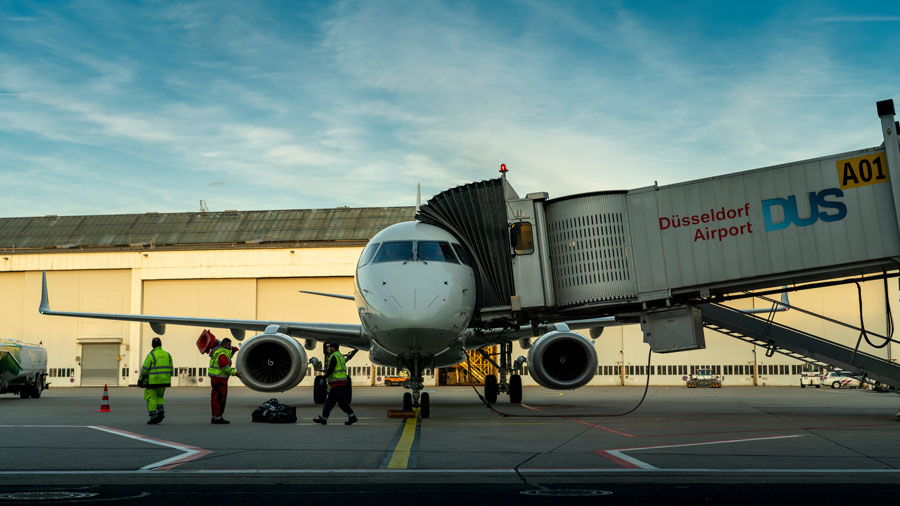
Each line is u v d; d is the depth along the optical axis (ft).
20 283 176.35
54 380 172.35
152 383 45.68
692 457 28.22
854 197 44.78
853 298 155.94
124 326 172.96
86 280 174.81
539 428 41.68
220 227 184.75
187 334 172.65
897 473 24.20
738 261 46.68
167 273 172.14
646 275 48.39
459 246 51.37
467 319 48.29
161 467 25.77
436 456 28.71
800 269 45.39
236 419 50.52
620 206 49.37
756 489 21.25
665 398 89.92
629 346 167.02
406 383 50.96
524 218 50.24
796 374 159.74
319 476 23.94
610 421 47.14
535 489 21.38
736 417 50.93
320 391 68.39
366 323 47.93
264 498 19.74
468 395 103.35
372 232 177.99
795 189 46.06
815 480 22.94
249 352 56.24
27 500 19.29
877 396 96.84
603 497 19.88
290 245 170.50
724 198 47.42
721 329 63.10
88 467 25.77
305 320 169.48
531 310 51.11
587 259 49.24
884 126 43.78
